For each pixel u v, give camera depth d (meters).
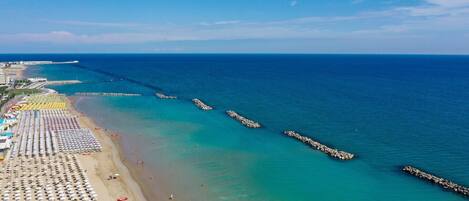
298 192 63.44
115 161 78.69
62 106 136.75
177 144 92.31
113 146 89.81
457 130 103.88
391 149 87.06
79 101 157.38
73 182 64.12
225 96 176.25
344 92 189.25
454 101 156.62
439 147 88.12
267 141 95.06
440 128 106.62
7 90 169.62
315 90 197.88
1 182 63.12
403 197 61.47
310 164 77.25
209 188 65.25
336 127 109.62
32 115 119.38
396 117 123.00
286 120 120.19
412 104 149.38
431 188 64.88
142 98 170.00
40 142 87.44
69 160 75.75
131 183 67.06
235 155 83.31
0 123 102.81
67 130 99.88
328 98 167.75
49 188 60.41
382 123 114.06
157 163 78.19
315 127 109.81
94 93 181.50
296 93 185.75
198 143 93.19
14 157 76.38
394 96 173.38
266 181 68.31
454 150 85.62
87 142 88.88
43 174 67.00
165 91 195.50
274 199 60.69
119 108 143.25
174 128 109.56
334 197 61.50
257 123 113.94
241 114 131.25
